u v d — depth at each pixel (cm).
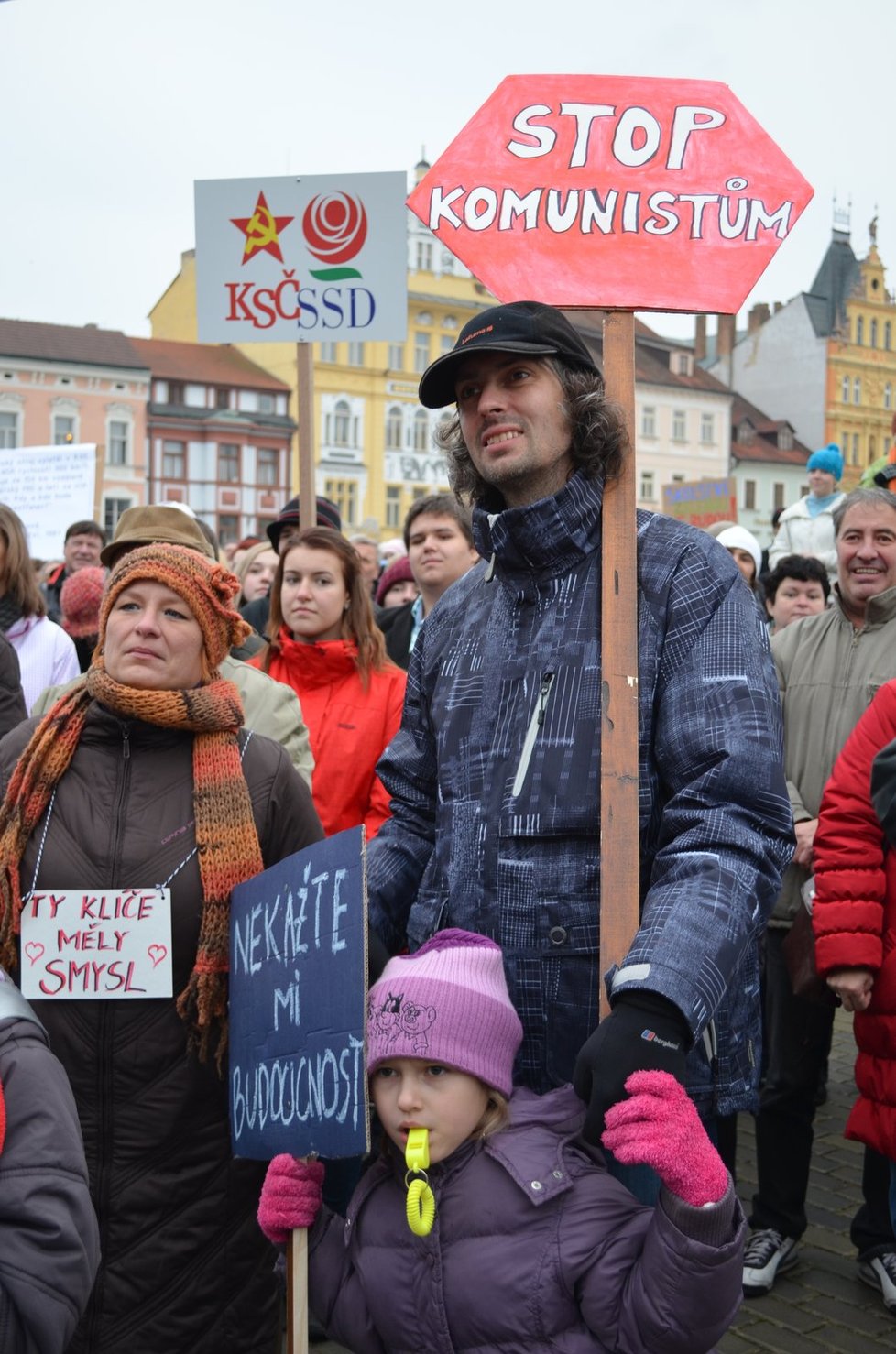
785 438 6619
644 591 201
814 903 309
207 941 224
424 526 486
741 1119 494
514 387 203
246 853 229
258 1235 236
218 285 459
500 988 193
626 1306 172
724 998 170
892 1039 302
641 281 215
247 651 437
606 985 178
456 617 227
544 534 204
